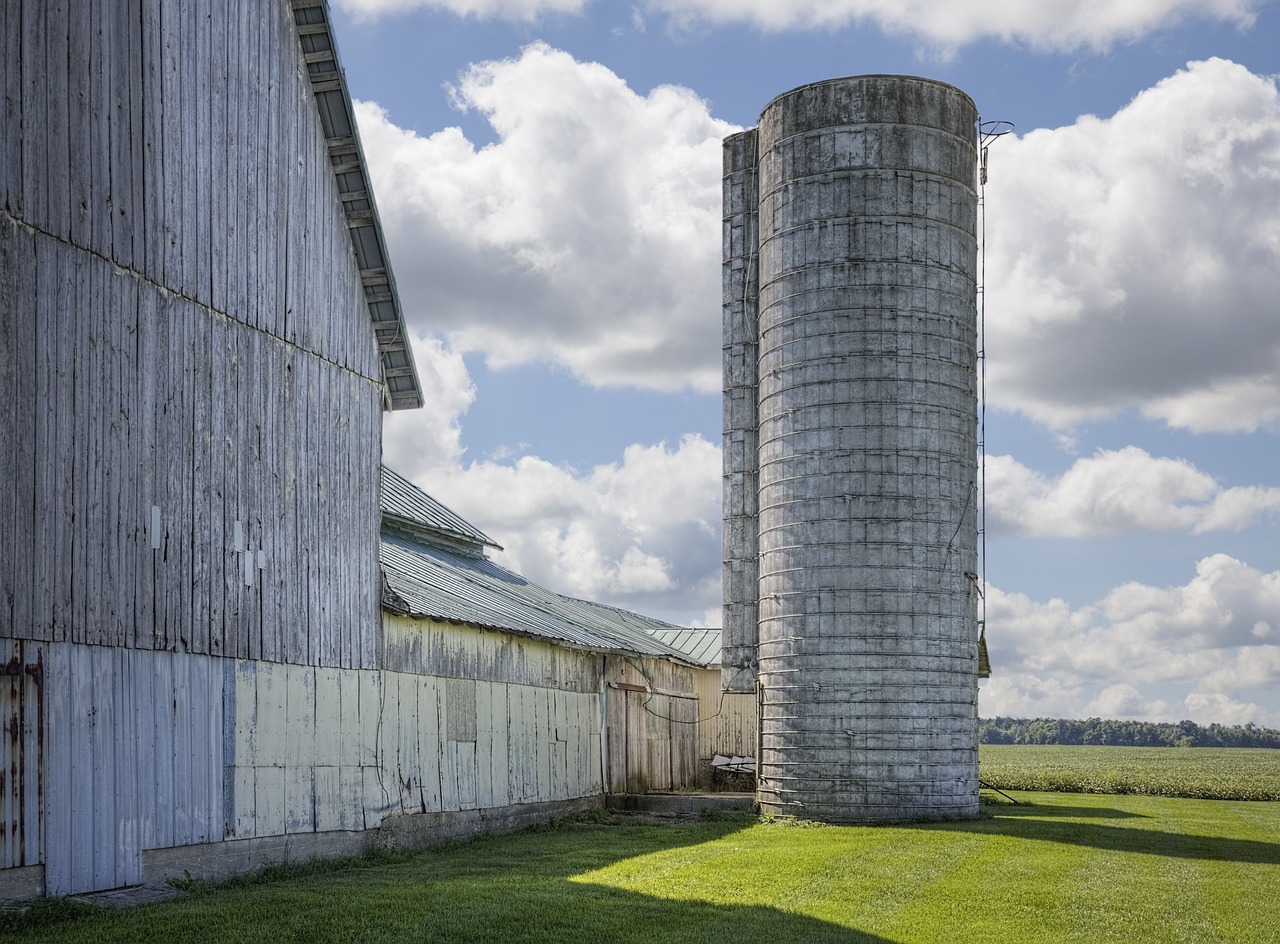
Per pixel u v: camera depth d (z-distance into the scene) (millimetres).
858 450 33531
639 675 40062
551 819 32062
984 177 36344
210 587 19797
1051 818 34406
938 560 33562
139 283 18656
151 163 19094
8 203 16344
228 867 19703
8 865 15773
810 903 18344
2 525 15930
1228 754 152250
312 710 22281
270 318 21984
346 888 18953
